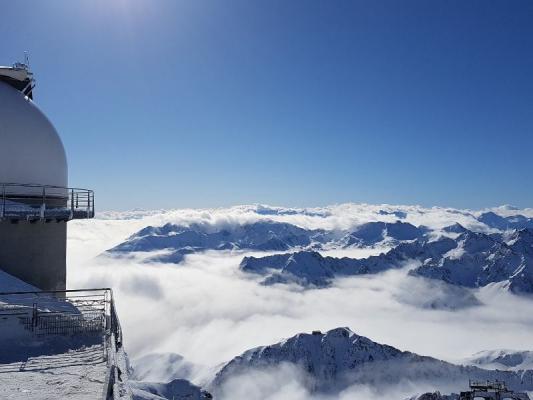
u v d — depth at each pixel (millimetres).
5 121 21250
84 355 13211
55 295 22234
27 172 21672
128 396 9438
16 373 11484
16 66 23109
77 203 24125
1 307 15445
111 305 16203
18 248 20922
